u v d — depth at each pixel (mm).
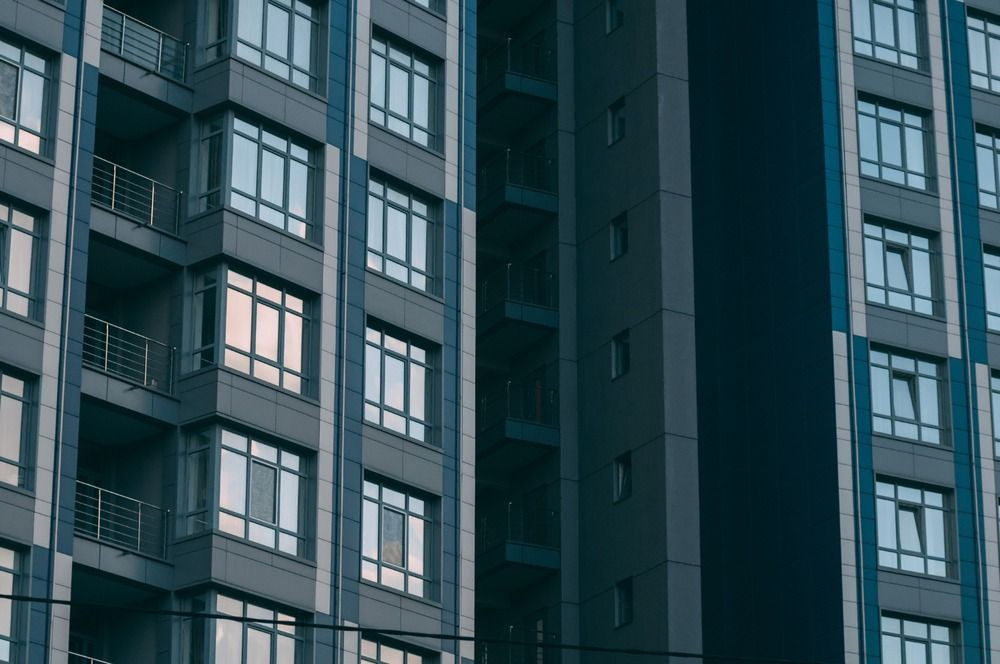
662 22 76875
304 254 60500
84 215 55781
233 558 55969
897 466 70562
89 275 58875
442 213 65188
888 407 71438
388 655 59156
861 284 72500
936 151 75438
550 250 77875
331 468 59125
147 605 55938
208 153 60000
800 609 69750
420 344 63281
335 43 63594
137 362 58438
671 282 73375
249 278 59094
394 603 59562
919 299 73375
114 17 60531
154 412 56781
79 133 56406
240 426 57281
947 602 69438
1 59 55531
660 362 72188
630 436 72750
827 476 70125
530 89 79438
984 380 73125
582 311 76625
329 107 62656
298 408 58875
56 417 53625
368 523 59844
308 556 57969
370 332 61812
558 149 79000
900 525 70062
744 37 79375
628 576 71000
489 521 77000
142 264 58438
